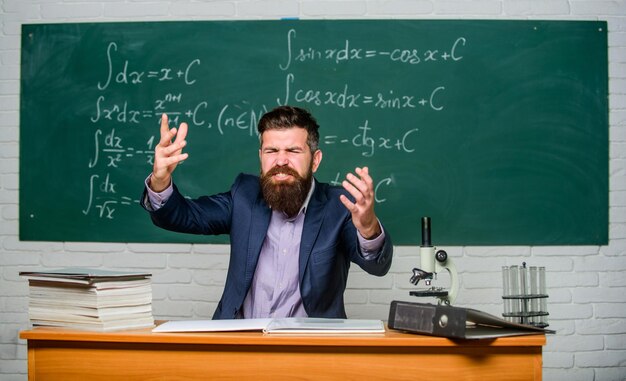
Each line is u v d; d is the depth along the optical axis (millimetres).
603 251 2836
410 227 2830
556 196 2842
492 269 2824
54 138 2908
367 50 2869
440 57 2867
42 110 2918
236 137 2877
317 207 1969
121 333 1418
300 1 2887
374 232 1627
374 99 2861
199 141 2881
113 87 2908
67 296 1493
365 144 2852
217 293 2836
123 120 2900
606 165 2848
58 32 2926
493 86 2859
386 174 2846
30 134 2910
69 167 2900
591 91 2861
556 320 2820
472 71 2865
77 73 2918
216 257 2848
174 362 1412
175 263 2854
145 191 1785
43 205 2896
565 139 2855
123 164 2893
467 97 2859
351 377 1389
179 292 2842
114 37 2918
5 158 2914
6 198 2904
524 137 2855
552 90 2861
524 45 2869
